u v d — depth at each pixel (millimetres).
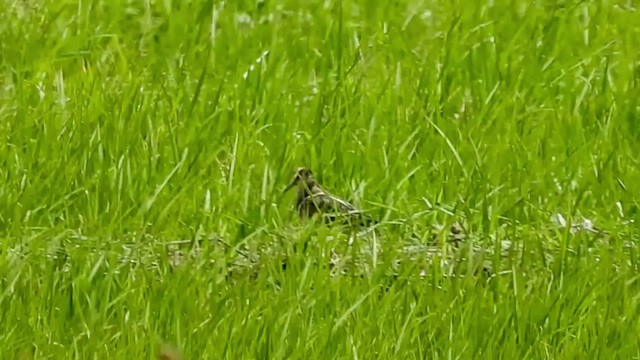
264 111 24609
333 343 17641
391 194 22281
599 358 17891
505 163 23500
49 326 17922
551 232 21375
